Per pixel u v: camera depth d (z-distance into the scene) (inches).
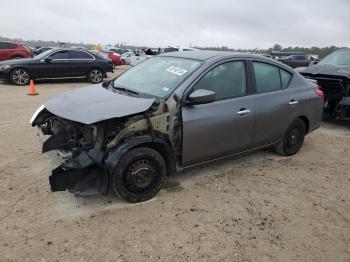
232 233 147.6
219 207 167.2
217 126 182.4
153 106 163.9
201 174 202.1
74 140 165.6
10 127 280.4
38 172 192.7
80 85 591.2
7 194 168.4
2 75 550.3
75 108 161.3
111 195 172.1
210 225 152.1
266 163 224.7
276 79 217.8
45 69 574.2
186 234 144.8
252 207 169.3
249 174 206.5
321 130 316.8
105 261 126.7
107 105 160.7
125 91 187.5
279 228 153.5
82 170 150.2
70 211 156.7
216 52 204.1
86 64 612.1
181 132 171.3
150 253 132.2
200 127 175.6
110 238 139.6
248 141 202.4
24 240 135.9
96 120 146.9
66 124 173.0
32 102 402.6
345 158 244.7
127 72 216.2
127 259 128.3
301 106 227.8
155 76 191.6
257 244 141.5
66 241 136.5
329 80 309.0
